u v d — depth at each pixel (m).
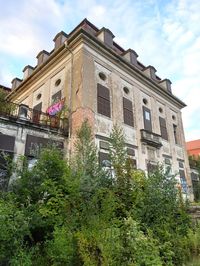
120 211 7.54
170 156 20.14
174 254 6.74
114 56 16.94
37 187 7.41
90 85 14.83
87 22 17.55
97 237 5.24
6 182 8.41
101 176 8.53
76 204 6.88
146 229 7.09
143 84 19.78
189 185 21.09
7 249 5.51
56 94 16.45
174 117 23.02
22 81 20.88
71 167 8.67
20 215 5.93
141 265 5.54
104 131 14.73
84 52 15.12
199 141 43.19
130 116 17.34
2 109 12.16
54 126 13.65
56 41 18.36
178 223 8.44
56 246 5.62
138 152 16.73
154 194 8.20
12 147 11.64
